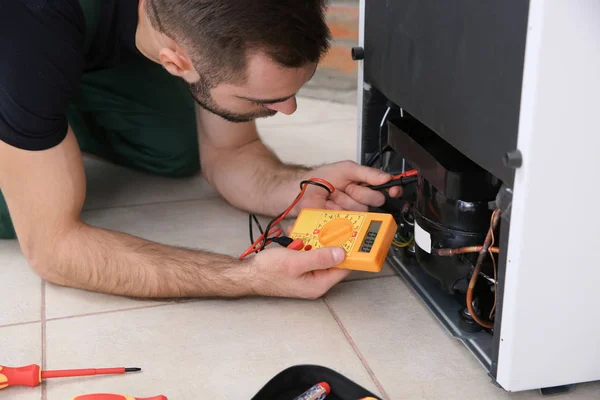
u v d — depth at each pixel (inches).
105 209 61.7
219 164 60.0
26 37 40.9
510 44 30.4
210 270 45.4
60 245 45.8
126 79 62.8
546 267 33.2
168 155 66.4
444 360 40.8
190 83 40.2
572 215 32.2
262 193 56.9
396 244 49.2
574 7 28.1
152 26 39.4
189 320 45.1
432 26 37.2
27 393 38.8
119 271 45.7
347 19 99.5
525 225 32.1
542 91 29.4
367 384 38.7
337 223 45.8
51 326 44.8
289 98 38.4
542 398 37.7
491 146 33.1
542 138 30.3
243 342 42.7
